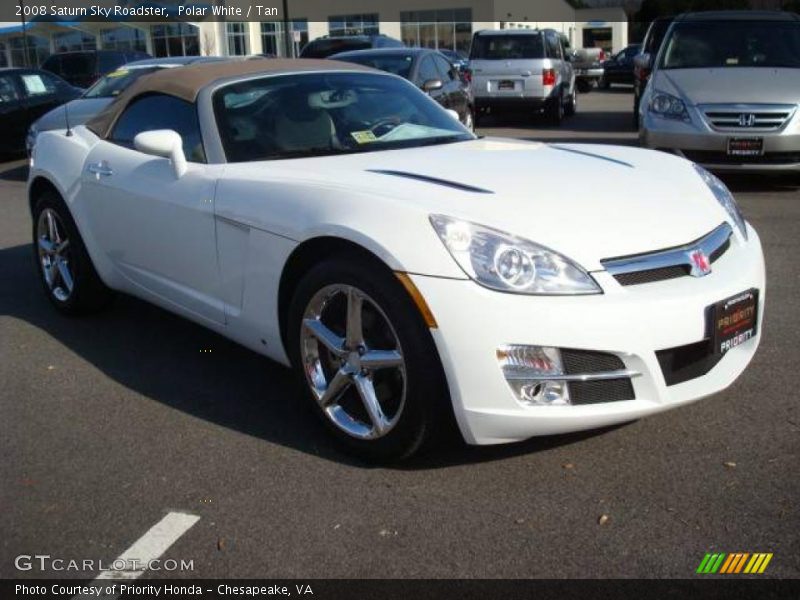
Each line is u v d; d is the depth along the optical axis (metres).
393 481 3.15
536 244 2.92
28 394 4.08
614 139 13.25
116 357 4.55
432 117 4.55
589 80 28.53
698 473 3.14
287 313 3.57
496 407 2.90
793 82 8.32
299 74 4.46
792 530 2.76
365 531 2.83
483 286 2.86
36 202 5.30
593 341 2.86
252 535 2.83
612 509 2.92
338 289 3.21
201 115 4.12
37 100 13.73
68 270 5.18
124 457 3.41
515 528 2.82
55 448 3.50
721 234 3.35
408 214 3.02
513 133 14.80
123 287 4.73
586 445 3.37
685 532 2.77
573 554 2.67
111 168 4.53
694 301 3.00
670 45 9.33
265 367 4.36
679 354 3.05
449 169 3.54
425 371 2.97
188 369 4.36
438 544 2.75
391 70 10.59
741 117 8.09
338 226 3.13
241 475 3.23
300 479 3.19
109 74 11.31
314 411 3.45
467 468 3.22
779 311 4.95
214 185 3.80
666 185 3.54
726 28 9.32
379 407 3.19
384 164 3.66
